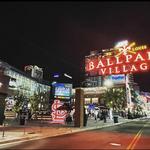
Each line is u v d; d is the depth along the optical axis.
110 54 22.41
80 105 32.50
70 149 12.85
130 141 17.56
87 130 28.17
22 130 23.14
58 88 54.72
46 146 13.91
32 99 71.38
